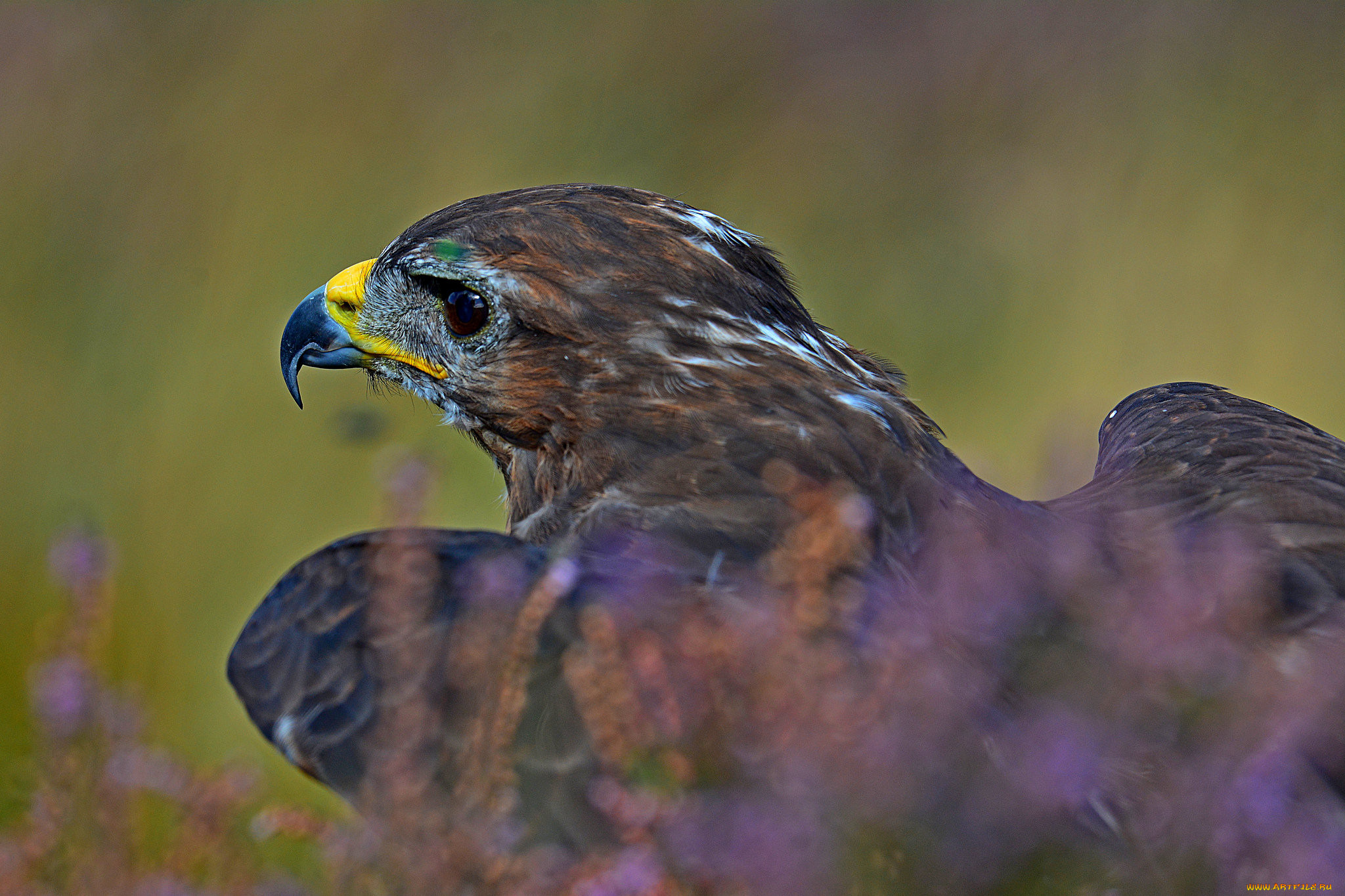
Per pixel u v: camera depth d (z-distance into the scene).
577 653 5.27
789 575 5.52
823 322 18.75
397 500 6.38
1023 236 18.86
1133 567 6.32
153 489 14.41
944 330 18.48
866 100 19.83
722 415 6.79
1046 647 5.80
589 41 18.73
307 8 17.45
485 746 5.21
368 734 5.46
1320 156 19.00
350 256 16.56
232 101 16.78
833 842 4.93
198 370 15.15
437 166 17.23
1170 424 8.07
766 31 19.91
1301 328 17.72
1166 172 19.09
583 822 5.05
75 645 7.08
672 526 6.34
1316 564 6.38
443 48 17.80
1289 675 5.69
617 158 18.55
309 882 7.42
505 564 5.68
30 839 6.57
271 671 5.77
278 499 14.33
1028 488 10.65
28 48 16.50
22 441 14.88
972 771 5.04
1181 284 18.17
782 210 19.33
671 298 7.00
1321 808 5.38
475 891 5.12
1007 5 20.59
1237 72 19.73
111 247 16.06
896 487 6.50
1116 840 5.12
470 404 7.49
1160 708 5.57
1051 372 17.83
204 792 6.64
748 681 5.07
